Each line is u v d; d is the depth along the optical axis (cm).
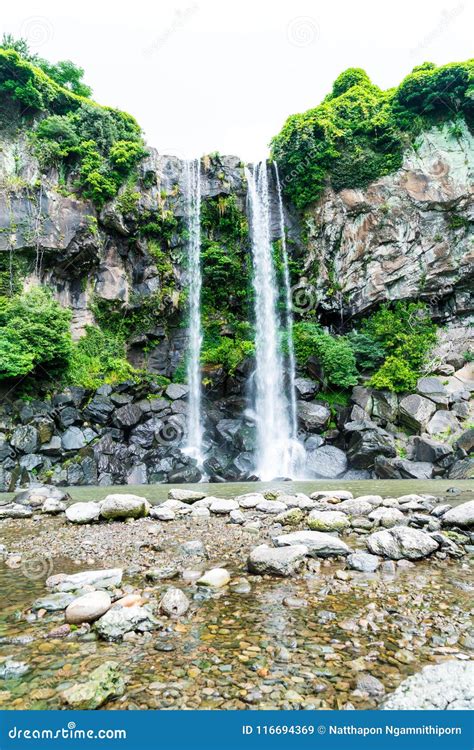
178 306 2502
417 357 2172
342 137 2480
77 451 1662
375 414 1905
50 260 2138
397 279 2422
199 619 314
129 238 2380
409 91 2386
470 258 2333
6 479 1477
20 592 381
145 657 260
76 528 648
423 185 2353
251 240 2655
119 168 2333
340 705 212
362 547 504
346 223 2492
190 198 2594
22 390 1797
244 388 2261
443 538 485
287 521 644
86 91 2714
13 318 1823
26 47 2502
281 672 242
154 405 1991
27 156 2136
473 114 2353
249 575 414
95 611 310
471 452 1606
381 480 1438
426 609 329
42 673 242
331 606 336
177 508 753
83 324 2222
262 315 2598
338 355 2156
